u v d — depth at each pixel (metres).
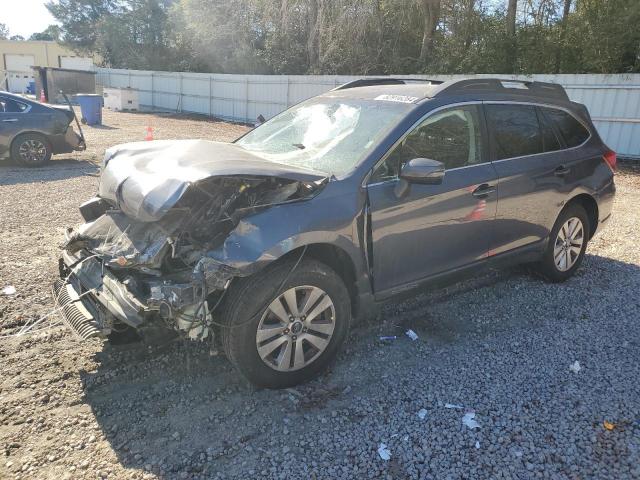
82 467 2.73
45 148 11.50
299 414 3.22
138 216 3.18
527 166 4.61
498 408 3.30
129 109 30.92
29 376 3.50
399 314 4.61
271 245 3.12
